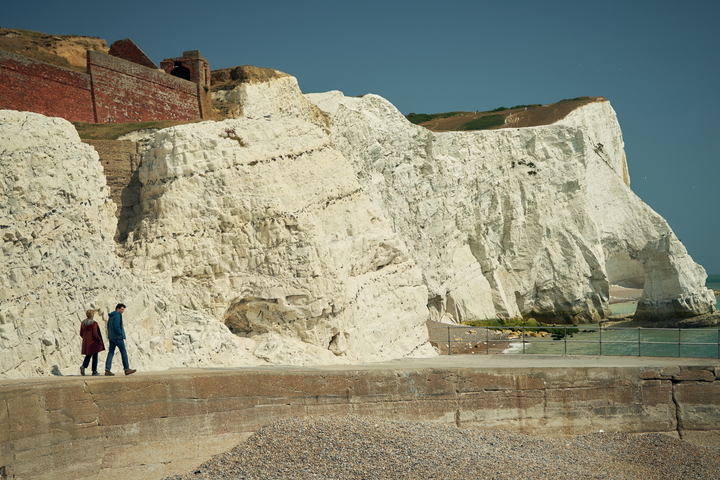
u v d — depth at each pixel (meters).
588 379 16.38
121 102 22.47
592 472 13.16
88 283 14.61
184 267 17.78
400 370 15.27
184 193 18.16
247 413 13.48
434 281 40.09
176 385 12.66
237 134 19.81
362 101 39.12
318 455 12.31
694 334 40.78
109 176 18.28
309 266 19.03
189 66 26.95
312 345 18.86
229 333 17.61
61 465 11.01
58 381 11.48
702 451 15.15
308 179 21.23
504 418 15.91
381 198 38.00
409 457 12.49
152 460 12.11
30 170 14.29
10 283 13.06
